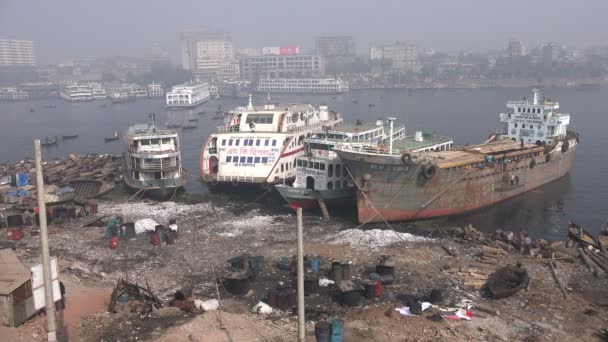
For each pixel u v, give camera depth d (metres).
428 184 60.62
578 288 41.53
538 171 78.75
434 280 42.75
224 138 75.56
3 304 30.53
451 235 56.66
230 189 76.94
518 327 34.59
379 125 76.75
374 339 31.80
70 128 189.62
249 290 40.78
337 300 38.66
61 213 62.56
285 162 73.62
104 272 45.09
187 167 107.25
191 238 55.22
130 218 64.00
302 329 22.84
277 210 68.31
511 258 48.06
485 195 68.56
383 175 59.47
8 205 66.31
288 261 46.88
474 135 143.25
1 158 129.88
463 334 33.00
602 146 119.94
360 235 55.75
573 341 32.78
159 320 33.69
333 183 65.88
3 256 36.56
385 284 41.66
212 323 32.47
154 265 46.94
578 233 53.66
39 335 30.56
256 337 31.48
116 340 30.83
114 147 143.00
